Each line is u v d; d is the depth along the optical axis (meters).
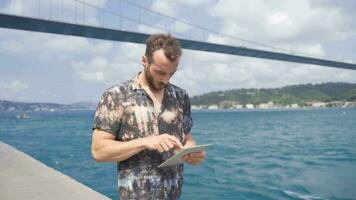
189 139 1.99
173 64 1.65
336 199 6.85
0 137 25.97
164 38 1.65
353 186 7.87
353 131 27.64
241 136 24.12
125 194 1.74
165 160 1.76
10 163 5.88
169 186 1.79
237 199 6.86
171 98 1.83
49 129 35.97
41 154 15.23
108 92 1.77
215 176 9.08
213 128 33.75
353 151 15.32
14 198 3.90
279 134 25.66
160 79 1.70
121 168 1.76
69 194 3.99
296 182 8.35
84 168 10.84
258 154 14.12
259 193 7.35
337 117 57.25
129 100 1.75
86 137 24.92
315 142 19.52
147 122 1.74
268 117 61.28
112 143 1.71
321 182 8.40
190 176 9.09
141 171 1.72
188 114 1.96
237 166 10.84
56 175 4.96
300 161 12.14
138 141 1.67
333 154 14.26
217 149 16.17
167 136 1.67
